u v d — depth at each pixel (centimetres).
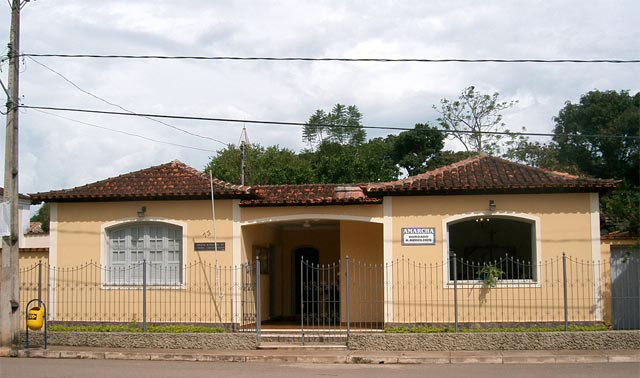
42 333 1873
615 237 1916
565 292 1786
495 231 2180
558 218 1914
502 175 1977
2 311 1788
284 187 2211
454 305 1839
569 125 4519
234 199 2038
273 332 1925
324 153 6069
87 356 1722
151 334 1817
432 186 1919
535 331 1770
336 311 2478
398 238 1948
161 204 2062
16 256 1806
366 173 4681
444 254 1930
